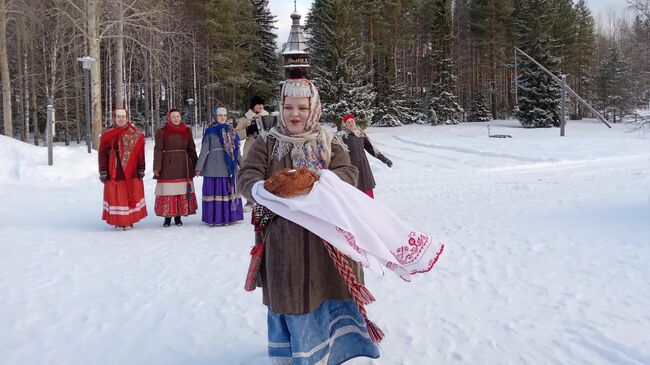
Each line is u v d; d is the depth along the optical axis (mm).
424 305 4105
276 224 2570
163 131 7668
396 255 2553
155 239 6789
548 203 8547
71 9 25297
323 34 38219
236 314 3988
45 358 3287
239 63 42062
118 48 23156
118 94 23188
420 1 56438
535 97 42094
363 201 2568
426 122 49188
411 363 3084
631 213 7266
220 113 7762
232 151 7734
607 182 10891
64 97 36062
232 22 40750
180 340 3531
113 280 4910
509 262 5242
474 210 8266
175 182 7695
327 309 2643
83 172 14875
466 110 57344
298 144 2762
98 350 3398
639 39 26594
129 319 3920
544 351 3223
